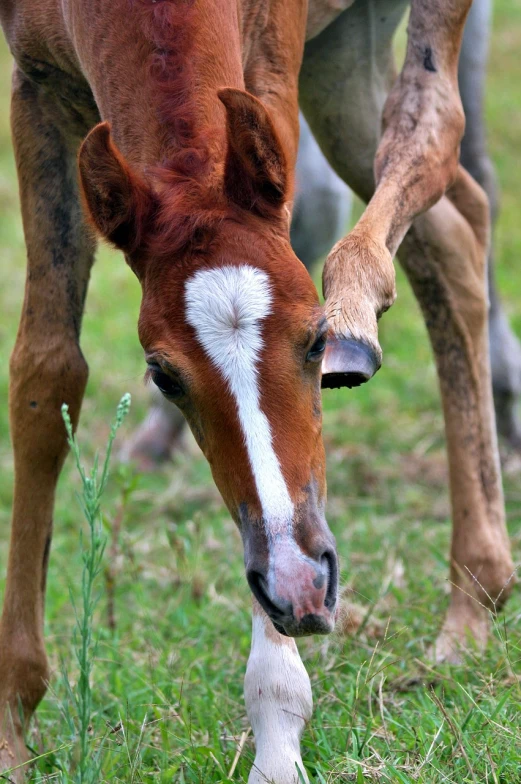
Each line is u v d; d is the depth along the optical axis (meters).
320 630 4.17
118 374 12.06
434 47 5.82
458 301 6.70
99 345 12.79
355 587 7.11
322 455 4.50
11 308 14.07
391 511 8.90
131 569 7.93
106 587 7.15
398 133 5.70
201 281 4.36
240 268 4.36
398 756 4.95
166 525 8.48
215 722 5.47
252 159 4.50
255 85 5.51
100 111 5.26
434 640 6.47
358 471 9.64
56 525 9.20
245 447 4.25
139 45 4.97
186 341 4.33
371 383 11.52
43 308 5.70
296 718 4.93
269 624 5.08
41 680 5.66
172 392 4.45
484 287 6.91
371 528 8.30
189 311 4.34
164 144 4.84
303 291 4.39
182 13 4.94
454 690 5.65
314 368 4.41
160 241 4.47
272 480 4.22
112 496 9.63
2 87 23.17
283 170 4.53
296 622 4.14
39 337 5.67
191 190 4.57
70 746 5.17
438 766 4.77
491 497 6.70
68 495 9.62
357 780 4.68
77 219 5.72
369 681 5.62
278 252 4.46
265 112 4.44
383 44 6.68
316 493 4.37
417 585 7.13
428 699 5.47
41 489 5.72
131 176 4.54
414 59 5.84
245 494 4.27
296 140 5.66
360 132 6.77
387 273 4.99
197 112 4.83
